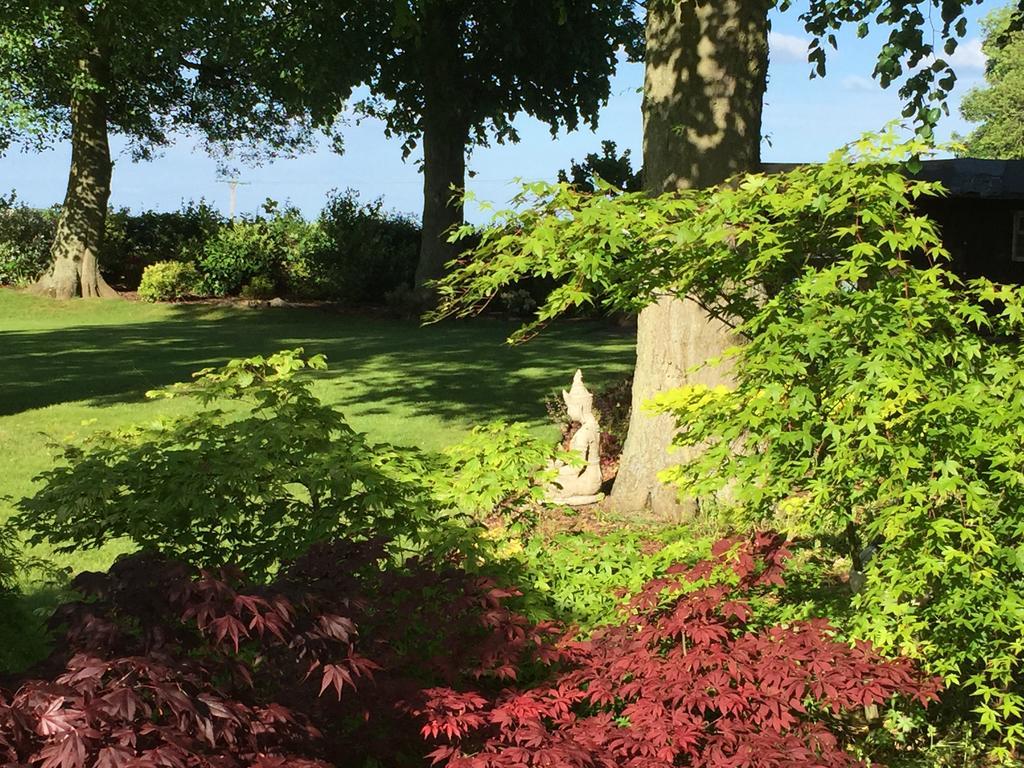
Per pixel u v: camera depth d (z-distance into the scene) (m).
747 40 8.80
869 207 4.57
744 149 8.87
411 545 7.28
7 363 19.38
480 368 19.12
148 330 25.62
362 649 3.76
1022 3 11.40
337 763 3.93
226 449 5.73
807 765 3.51
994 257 21.06
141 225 34.72
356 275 30.91
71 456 6.00
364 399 15.80
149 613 3.15
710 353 9.02
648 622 4.51
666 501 9.09
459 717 3.89
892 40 9.02
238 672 3.22
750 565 4.47
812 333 4.37
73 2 22.00
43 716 2.52
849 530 5.27
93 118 30.00
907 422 4.32
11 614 5.65
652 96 9.03
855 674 3.97
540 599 5.55
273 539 5.82
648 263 5.30
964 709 4.87
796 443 4.62
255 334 24.95
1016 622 4.37
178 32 24.91
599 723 3.96
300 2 22.84
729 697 3.82
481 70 26.92
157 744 2.76
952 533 4.35
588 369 18.83
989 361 4.66
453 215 28.91
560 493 9.74
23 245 33.19
